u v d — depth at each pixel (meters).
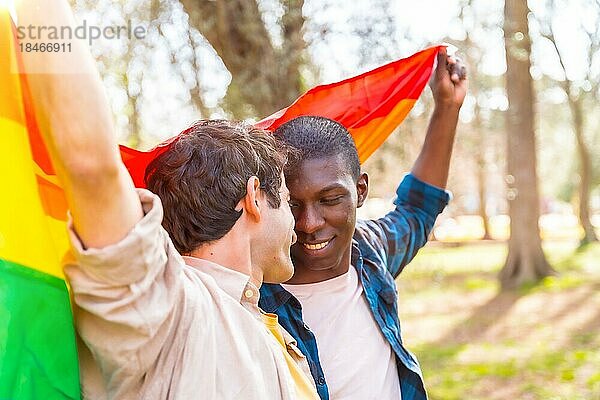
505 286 16.33
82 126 1.24
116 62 6.14
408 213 2.68
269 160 1.75
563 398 7.99
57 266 1.41
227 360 1.48
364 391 2.18
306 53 6.27
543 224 40.59
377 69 2.64
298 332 2.11
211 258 1.68
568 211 49.12
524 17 11.70
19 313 1.36
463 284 17.19
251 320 1.57
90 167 1.24
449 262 22.17
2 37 1.37
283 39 6.20
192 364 1.41
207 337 1.44
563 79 22.62
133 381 1.40
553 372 9.01
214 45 6.21
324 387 2.07
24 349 1.36
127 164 1.92
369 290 2.33
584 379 8.64
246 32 6.10
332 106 2.62
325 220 2.10
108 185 1.27
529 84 16.20
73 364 1.40
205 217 1.66
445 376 9.12
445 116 2.77
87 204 1.27
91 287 1.31
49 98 1.24
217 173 1.66
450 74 2.77
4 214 1.37
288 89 6.26
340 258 2.17
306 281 2.22
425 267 18.34
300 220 2.09
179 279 1.40
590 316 12.47
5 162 1.37
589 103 25.08
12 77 1.38
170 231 1.69
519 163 16.52
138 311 1.33
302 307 2.21
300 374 1.71
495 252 24.84
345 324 2.22
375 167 7.61
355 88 2.62
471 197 44.00
